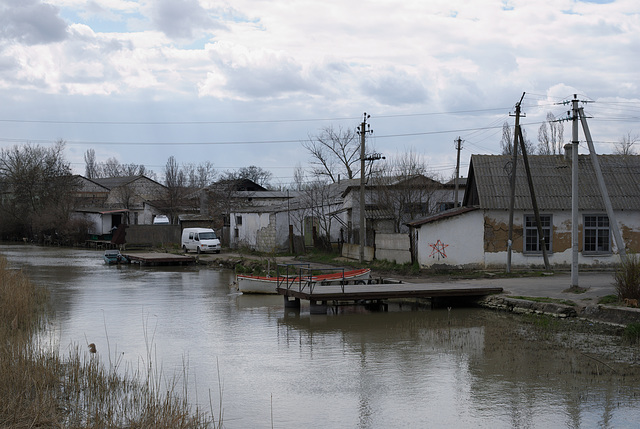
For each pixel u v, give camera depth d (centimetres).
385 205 3850
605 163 3069
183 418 907
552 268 2853
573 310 1838
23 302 1867
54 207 6744
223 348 1540
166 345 1573
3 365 1087
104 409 1005
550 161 3052
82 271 3766
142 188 8400
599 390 1150
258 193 6200
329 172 6188
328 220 4412
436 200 3944
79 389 1109
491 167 2978
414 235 2970
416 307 2230
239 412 1048
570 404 1076
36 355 1214
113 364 1359
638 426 974
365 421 1007
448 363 1363
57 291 2714
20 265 4200
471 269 2822
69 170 7406
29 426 888
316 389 1181
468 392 1149
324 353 1480
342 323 1903
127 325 1855
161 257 4188
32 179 7194
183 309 2191
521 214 2847
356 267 3225
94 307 2227
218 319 1977
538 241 2856
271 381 1237
